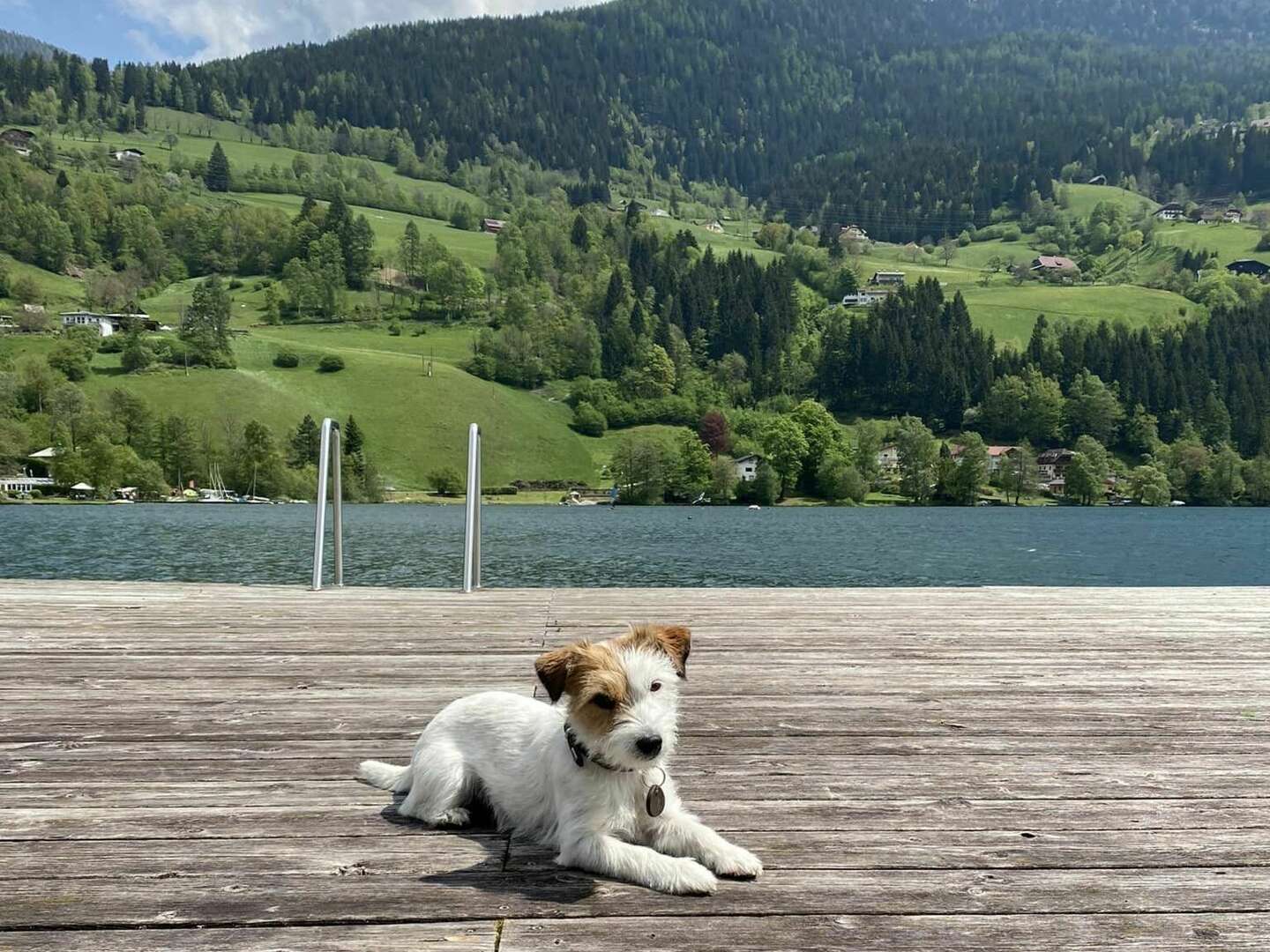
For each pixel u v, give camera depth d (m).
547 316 160.25
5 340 124.44
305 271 171.38
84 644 6.78
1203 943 2.52
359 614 8.22
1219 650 6.90
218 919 2.62
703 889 2.77
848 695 5.45
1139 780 3.93
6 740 4.42
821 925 2.61
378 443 116.56
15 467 100.62
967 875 2.95
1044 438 134.00
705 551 45.41
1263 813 3.55
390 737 4.49
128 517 72.12
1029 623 8.07
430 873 2.94
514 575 31.69
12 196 175.00
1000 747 4.42
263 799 3.64
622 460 114.06
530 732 3.33
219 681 5.64
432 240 190.75
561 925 2.59
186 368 122.62
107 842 3.19
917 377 144.38
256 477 103.38
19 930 2.56
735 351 163.12
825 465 117.19
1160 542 55.69
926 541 55.19
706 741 4.48
